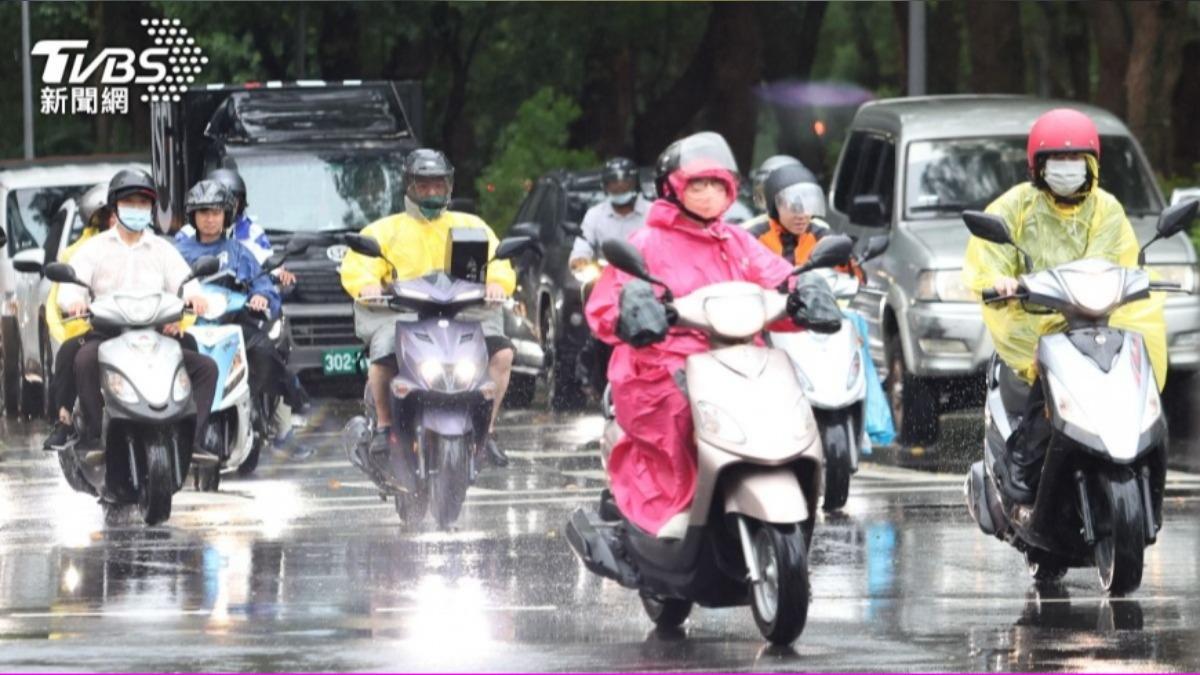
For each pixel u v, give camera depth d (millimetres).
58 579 28422
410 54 99562
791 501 22078
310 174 58531
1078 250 27219
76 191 60875
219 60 91312
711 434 22234
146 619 25219
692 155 23297
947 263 44281
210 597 26797
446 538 31875
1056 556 27125
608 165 48312
